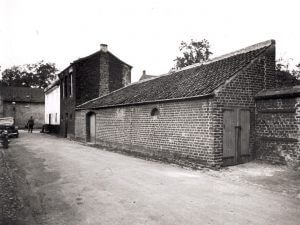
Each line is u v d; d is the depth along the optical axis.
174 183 8.06
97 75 25.66
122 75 27.50
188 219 5.30
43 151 15.41
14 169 10.18
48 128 32.31
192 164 10.77
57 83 30.72
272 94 10.60
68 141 22.36
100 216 5.47
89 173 9.45
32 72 68.19
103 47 26.16
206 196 6.77
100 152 15.49
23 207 6.00
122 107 16.58
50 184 7.96
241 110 11.05
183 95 11.60
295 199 6.53
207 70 13.77
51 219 5.33
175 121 12.16
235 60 12.77
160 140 13.16
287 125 10.15
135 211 5.73
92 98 25.22
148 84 18.41
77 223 5.13
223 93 10.51
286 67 25.23
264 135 11.06
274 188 7.49
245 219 5.30
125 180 8.42
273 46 12.03
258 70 11.56
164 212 5.67
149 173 9.49
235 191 7.21
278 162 10.46
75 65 24.44
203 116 10.65
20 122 43.62
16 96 44.31
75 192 7.12
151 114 13.94
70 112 25.53
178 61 45.94
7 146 16.72
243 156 11.11
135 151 15.18
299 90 9.58
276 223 5.11
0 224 5.03
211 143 10.25
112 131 17.81
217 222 5.16
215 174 9.28
